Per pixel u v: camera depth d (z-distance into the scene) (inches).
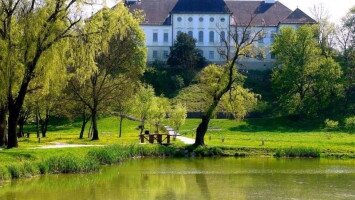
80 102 3223.4
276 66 5182.1
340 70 4862.2
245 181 1801.2
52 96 2913.4
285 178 1878.7
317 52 4943.4
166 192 1579.7
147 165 2213.3
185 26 6392.7
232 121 4581.7
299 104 4734.3
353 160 2493.8
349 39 5462.6
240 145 2785.4
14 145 2164.1
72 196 1505.9
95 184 1707.7
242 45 3056.1
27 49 1974.7
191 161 2389.3
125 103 3316.9
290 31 5007.4
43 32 1989.4
